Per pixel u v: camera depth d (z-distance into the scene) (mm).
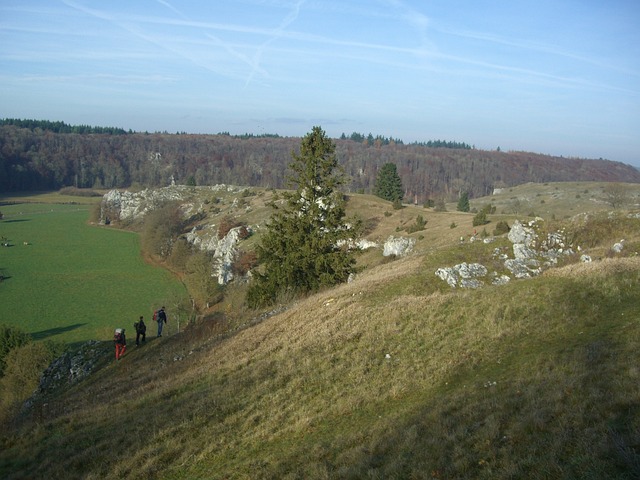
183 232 113500
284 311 26531
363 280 30359
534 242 35312
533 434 9102
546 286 19250
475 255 34938
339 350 17516
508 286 20531
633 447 7773
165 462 12352
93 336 57500
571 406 9742
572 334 14602
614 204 95438
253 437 12812
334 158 37656
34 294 75125
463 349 15531
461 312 18547
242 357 19203
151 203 137625
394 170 109438
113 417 15844
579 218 37844
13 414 23438
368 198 97312
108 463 12664
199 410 14695
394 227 78250
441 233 65312
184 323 53438
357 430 11930
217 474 11312
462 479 8328
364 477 9383
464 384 13078
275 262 36094
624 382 10031
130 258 102000
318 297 27000
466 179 195500
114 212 143250
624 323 14281
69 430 15461
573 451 8188
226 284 73375
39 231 127125
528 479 7832
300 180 37656
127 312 67562
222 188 146750
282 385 15656
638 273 18859
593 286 18375
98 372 25297
